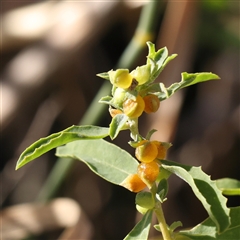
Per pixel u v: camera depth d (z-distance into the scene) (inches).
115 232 25.4
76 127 11.0
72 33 24.1
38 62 23.6
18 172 26.4
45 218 20.0
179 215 25.4
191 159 26.5
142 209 11.3
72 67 25.8
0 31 24.8
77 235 19.4
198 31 26.8
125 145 25.4
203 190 11.0
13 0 28.6
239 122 26.9
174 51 23.5
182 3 23.0
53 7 25.6
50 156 26.7
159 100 11.1
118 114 10.9
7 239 19.5
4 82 23.5
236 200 25.6
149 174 11.1
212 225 11.5
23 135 26.5
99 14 24.4
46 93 26.1
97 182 26.2
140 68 10.7
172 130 22.9
